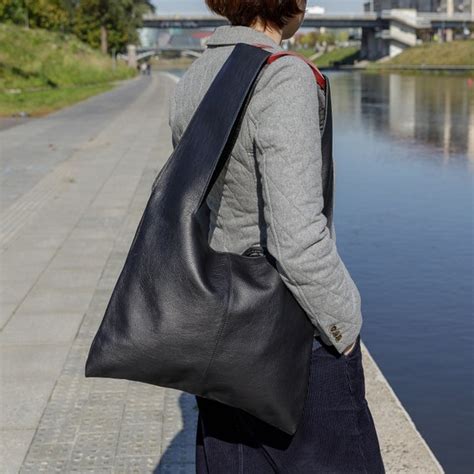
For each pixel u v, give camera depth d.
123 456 3.38
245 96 1.68
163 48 113.38
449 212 10.56
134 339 1.68
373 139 20.41
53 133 18.70
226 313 1.67
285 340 1.71
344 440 1.86
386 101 37.53
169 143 16.19
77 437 3.56
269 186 1.64
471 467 4.16
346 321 1.70
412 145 18.88
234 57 1.75
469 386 5.14
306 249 1.62
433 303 6.78
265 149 1.66
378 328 6.23
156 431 3.59
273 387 1.70
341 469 1.87
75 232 7.92
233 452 1.97
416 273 7.70
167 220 1.71
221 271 1.70
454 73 75.25
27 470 3.28
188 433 3.57
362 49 117.00
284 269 1.64
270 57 1.72
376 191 12.28
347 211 10.76
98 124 21.16
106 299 5.68
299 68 1.70
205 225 1.91
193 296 1.67
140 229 1.75
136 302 1.70
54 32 67.44
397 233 9.40
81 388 4.08
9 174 12.00
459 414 4.75
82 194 10.15
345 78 70.75
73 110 27.25
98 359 1.71
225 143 1.70
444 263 8.02
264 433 1.89
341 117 27.88
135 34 102.94
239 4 1.84
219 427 1.97
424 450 3.27
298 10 1.87
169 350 1.67
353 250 8.68
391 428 3.46
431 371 5.39
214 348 1.67
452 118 27.36
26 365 4.43
